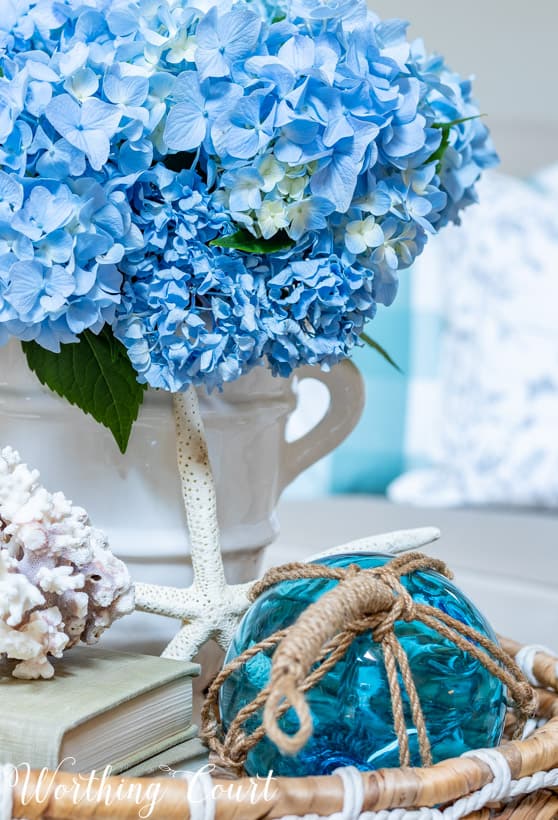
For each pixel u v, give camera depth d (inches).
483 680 20.8
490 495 74.9
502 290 77.2
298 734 15.8
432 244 86.0
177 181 21.8
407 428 84.0
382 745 19.9
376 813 18.2
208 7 21.7
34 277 20.4
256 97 20.8
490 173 81.4
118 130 20.6
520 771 19.7
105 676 21.1
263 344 22.6
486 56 90.4
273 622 20.9
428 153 23.2
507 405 75.2
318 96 21.1
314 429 30.7
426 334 85.0
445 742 20.3
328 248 22.5
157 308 21.9
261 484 27.5
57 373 22.9
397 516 59.6
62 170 20.6
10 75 20.8
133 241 21.3
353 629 19.6
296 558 47.0
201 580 24.5
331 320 22.8
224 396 25.7
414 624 20.5
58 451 24.9
